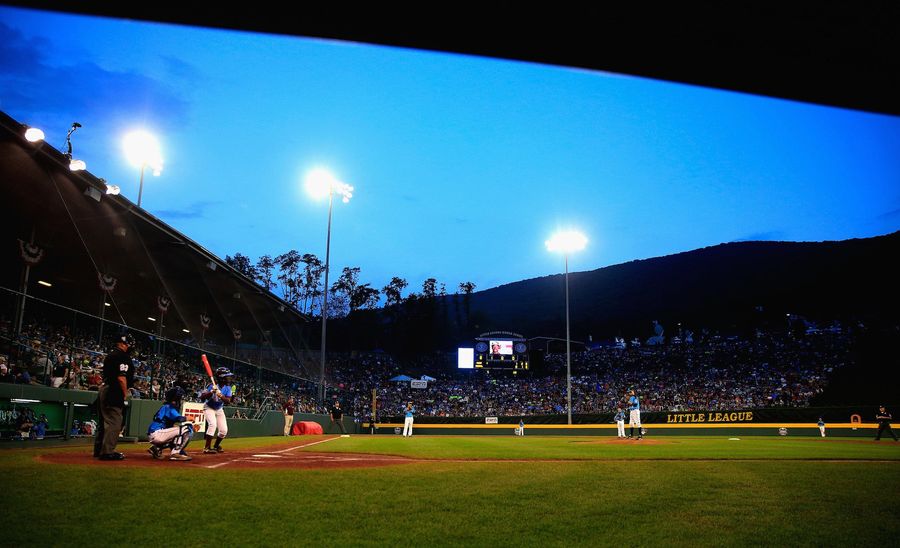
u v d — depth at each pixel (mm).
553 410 55781
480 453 14656
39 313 22578
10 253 19734
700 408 50750
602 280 153000
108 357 9688
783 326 100750
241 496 6383
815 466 10680
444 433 50125
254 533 4852
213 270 31875
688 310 123438
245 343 38500
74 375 18719
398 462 11188
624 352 73125
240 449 15289
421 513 5746
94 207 23172
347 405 57625
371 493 6820
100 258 23578
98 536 4629
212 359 33375
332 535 4844
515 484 7793
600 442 23516
